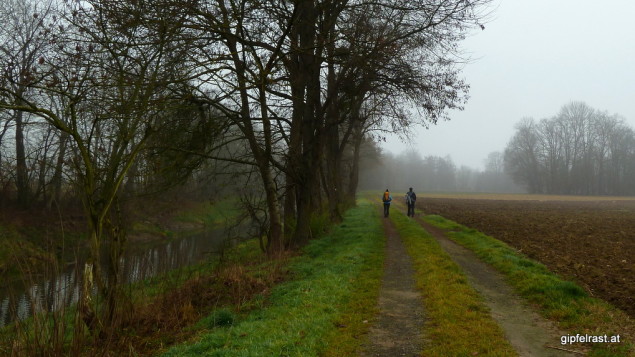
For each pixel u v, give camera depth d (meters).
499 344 5.33
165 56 9.52
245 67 11.37
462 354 5.07
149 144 10.18
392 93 14.50
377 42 12.68
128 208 11.88
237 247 18.38
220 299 9.12
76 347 5.51
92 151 8.30
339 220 23.86
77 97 7.19
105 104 8.41
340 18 14.60
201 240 25.41
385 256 12.18
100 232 7.32
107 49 8.42
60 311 5.67
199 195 15.55
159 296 9.25
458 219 24.98
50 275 5.79
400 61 13.48
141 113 7.83
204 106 12.40
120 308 7.52
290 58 14.02
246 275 10.38
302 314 6.80
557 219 24.39
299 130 14.96
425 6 12.91
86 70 8.21
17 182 19.22
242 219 15.43
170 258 13.16
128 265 10.27
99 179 7.71
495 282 8.81
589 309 6.50
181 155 11.75
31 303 5.36
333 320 6.54
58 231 20.72
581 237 15.48
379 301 7.59
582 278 8.66
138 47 9.00
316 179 17.47
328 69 17.23
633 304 6.74
